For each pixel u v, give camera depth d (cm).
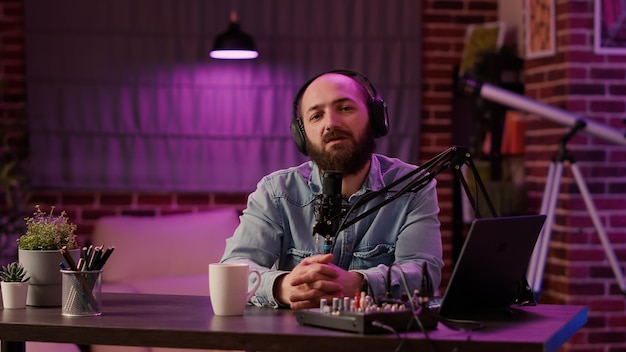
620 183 591
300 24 680
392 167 331
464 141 714
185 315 269
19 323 253
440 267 312
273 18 678
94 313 269
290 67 681
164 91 673
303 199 325
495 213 280
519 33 675
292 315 269
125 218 611
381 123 317
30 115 664
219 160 679
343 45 685
